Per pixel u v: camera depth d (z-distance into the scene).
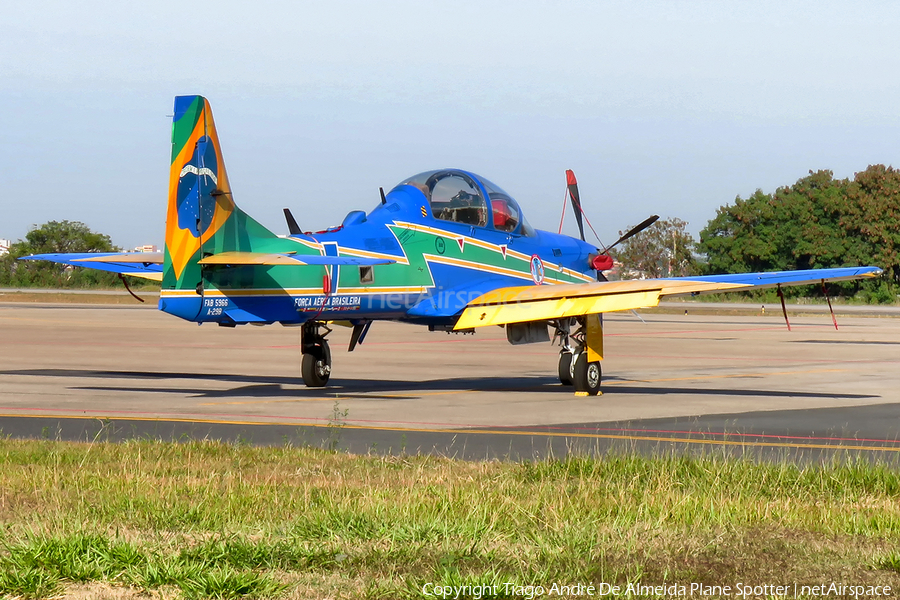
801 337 62.88
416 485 14.97
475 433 22.20
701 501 13.96
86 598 9.40
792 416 25.45
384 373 38.12
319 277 28.25
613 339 60.81
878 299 132.62
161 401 28.19
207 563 10.40
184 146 26.27
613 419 24.78
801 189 146.62
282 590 9.66
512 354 48.31
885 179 138.12
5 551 10.80
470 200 32.72
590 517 12.80
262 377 36.03
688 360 45.03
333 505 13.21
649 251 152.38
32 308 97.88
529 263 34.59
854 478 15.93
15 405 26.92
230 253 26.00
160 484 14.85
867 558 11.12
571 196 42.38
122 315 84.00
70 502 13.45
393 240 30.34
